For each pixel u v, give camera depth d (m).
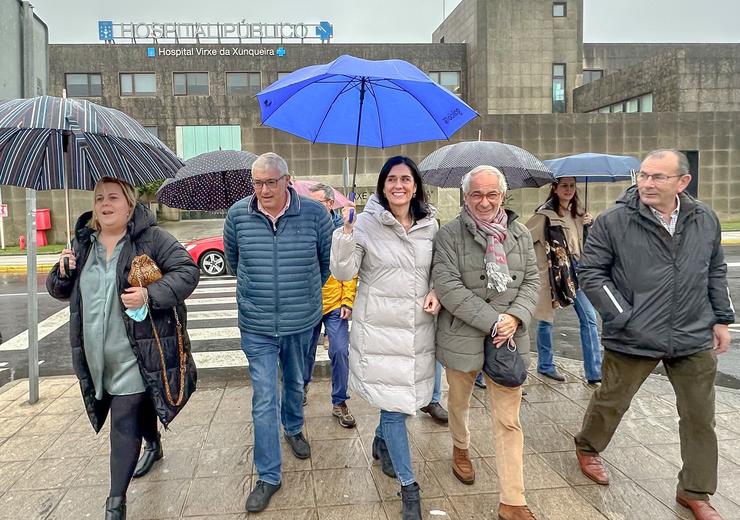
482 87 30.59
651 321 3.00
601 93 29.31
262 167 3.12
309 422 4.28
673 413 4.40
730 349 6.70
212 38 31.97
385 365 2.98
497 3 30.38
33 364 4.73
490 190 2.91
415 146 21.97
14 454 3.77
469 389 3.24
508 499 2.89
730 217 23.41
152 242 2.91
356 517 3.00
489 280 2.90
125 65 29.64
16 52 4.31
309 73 2.99
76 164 3.26
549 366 5.23
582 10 30.89
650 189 2.92
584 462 3.45
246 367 6.11
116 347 2.82
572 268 4.90
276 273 3.25
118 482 2.79
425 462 3.60
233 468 3.55
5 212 19.45
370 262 3.03
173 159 3.00
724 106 24.59
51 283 2.86
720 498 3.20
